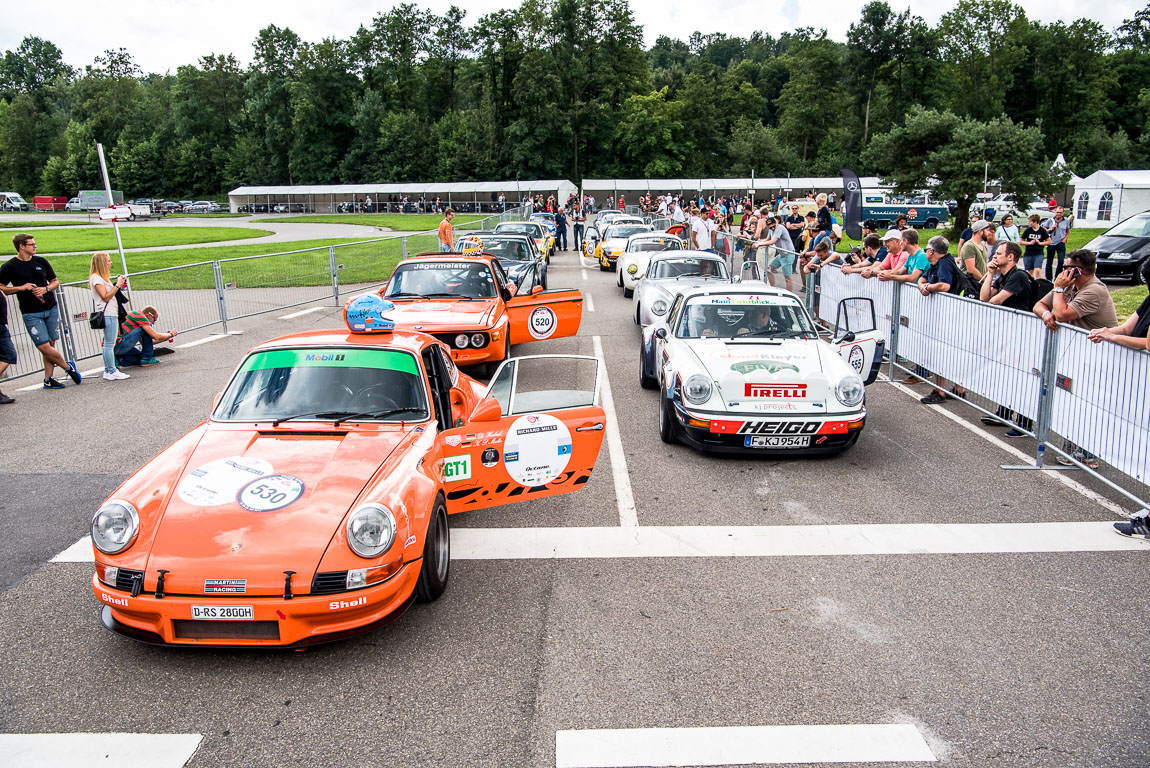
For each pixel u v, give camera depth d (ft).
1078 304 20.70
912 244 31.83
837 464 21.86
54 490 19.67
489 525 17.56
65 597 14.08
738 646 12.37
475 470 15.06
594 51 292.81
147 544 11.35
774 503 18.80
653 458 22.45
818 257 43.93
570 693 11.07
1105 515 17.92
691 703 10.82
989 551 15.99
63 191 355.97
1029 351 22.17
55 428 25.27
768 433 21.07
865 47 271.49
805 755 9.69
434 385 16.72
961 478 20.59
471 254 35.22
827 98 292.20
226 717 10.53
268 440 13.96
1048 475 20.81
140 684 11.32
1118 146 241.76
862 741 9.98
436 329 28.81
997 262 25.22
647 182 233.96
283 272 55.42
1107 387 18.35
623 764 9.51
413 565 12.14
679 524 17.51
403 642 12.52
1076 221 123.13
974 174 112.68
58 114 390.42
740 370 21.98
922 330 29.96
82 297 36.81
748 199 114.42
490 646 12.38
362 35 326.44
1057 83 257.34
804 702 10.85
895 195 128.26
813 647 12.34
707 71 336.29
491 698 10.96
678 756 9.65
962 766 9.53
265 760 9.64
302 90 299.58
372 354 16.10
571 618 13.29
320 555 11.19
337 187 252.42
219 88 350.64
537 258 53.98
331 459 13.20
